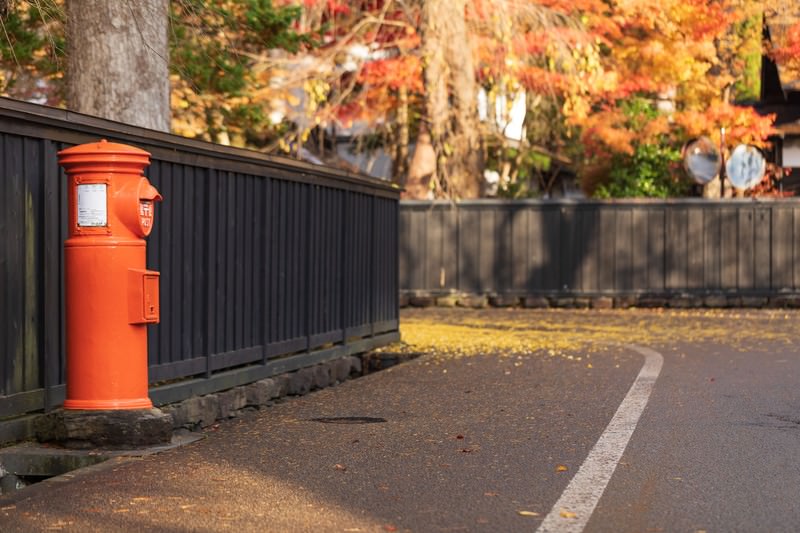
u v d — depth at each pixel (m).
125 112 11.52
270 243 11.59
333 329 13.68
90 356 7.96
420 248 26.36
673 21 27.95
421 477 6.98
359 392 11.09
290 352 12.14
